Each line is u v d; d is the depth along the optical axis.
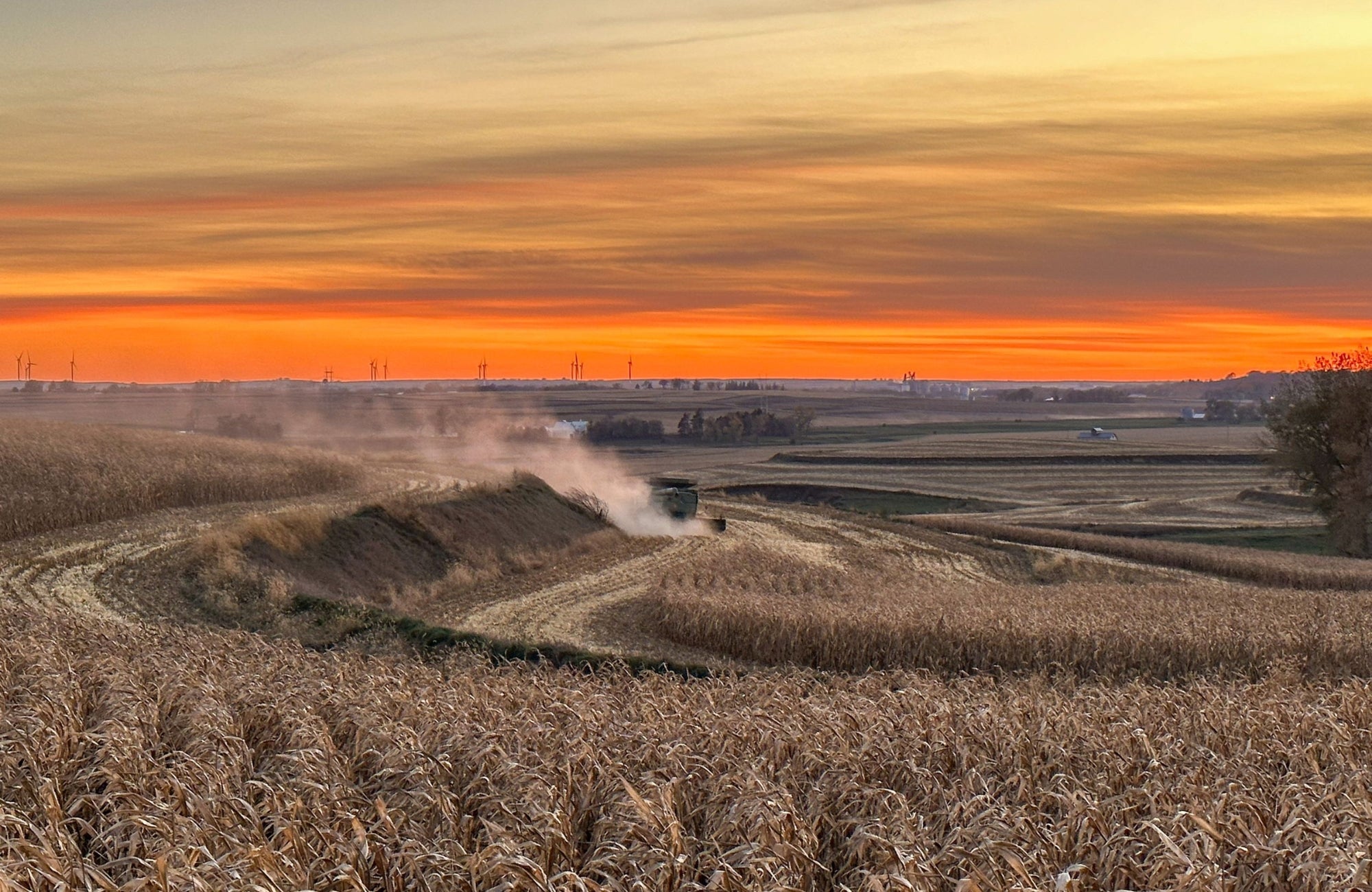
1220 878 8.60
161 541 38.19
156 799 9.33
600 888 8.18
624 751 12.07
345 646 27.19
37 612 25.75
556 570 48.38
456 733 11.99
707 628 31.89
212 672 15.76
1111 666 27.81
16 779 10.04
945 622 29.83
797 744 12.62
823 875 9.37
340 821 9.42
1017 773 11.74
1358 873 8.71
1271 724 15.10
